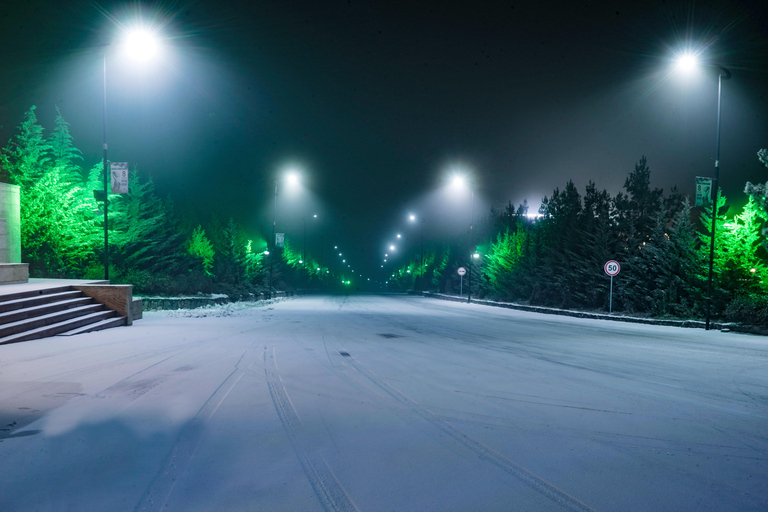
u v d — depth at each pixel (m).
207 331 14.27
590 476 3.85
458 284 52.34
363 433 4.86
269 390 6.67
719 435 4.97
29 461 3.98
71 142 22.88
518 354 10.69
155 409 5.60
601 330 17.38
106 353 9.66
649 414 5.74
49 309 12.98
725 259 20.00
